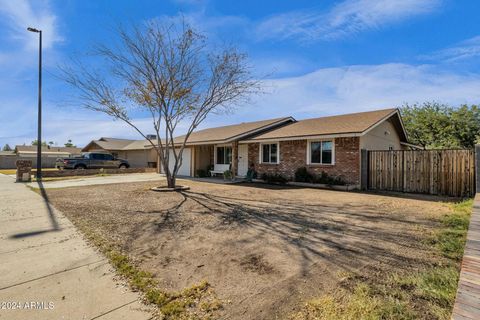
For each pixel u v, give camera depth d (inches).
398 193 416.2
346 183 473.4
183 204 313.0
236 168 674.2
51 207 293.1
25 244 171.2
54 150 1786.4
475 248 119.7
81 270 133.3
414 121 915.4
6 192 414.6
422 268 134.1
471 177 370.9
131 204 312.5
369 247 166.2
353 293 110.8
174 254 155.5
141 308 100.8
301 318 94.7
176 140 882.1
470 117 826.8
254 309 100.3
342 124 521.3
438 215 254.1
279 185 530.0
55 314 96.3
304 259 147.9
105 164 958.4
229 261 145.3
